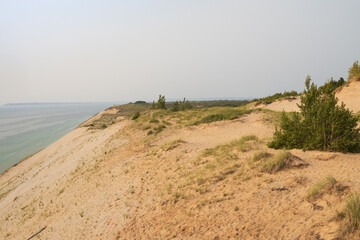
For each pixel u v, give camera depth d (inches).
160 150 669.9
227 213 258.2
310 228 183.3
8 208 808.9
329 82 487.2
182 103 2118.6
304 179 280.1
